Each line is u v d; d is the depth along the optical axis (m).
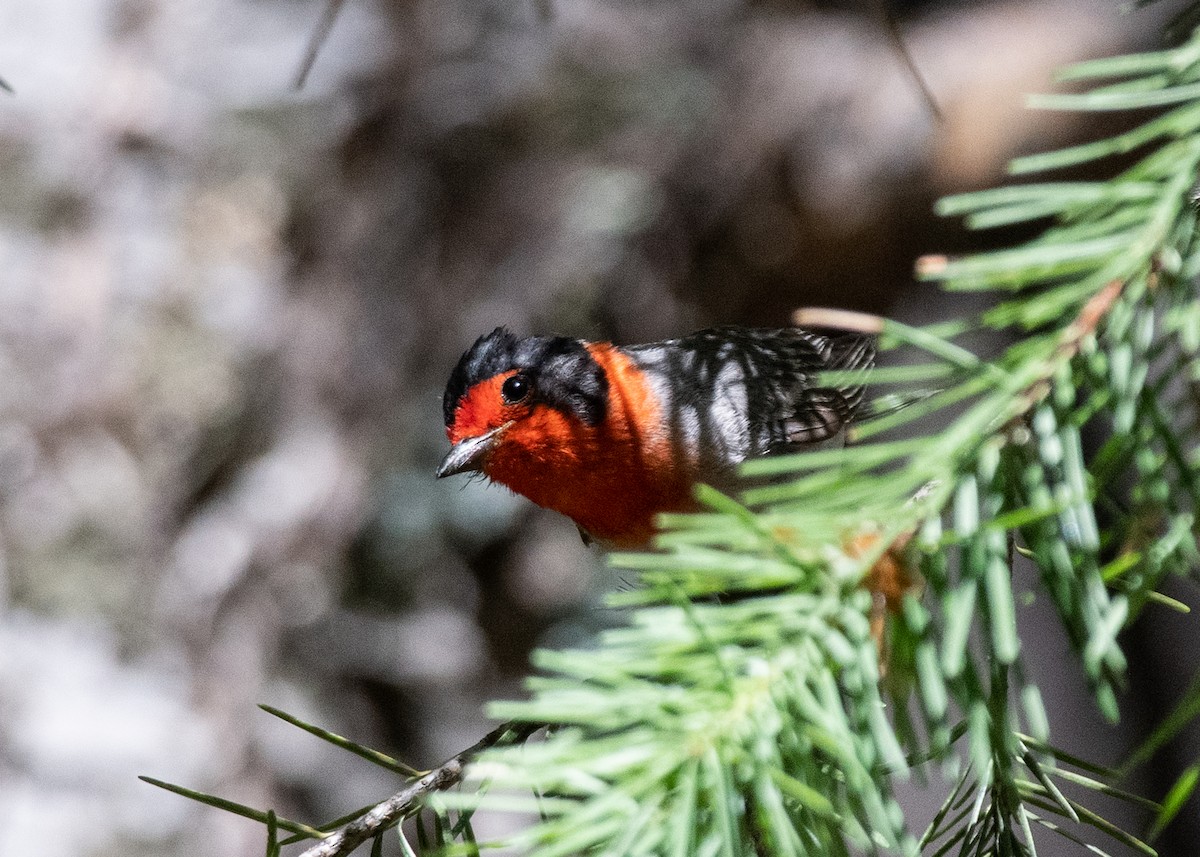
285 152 13.31
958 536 2.52
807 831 2.64
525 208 12.55
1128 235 2.62
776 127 11.67
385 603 13.19
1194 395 2.66
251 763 12.80
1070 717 11.53
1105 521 5.04
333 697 13.19
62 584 13.12
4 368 13.14
